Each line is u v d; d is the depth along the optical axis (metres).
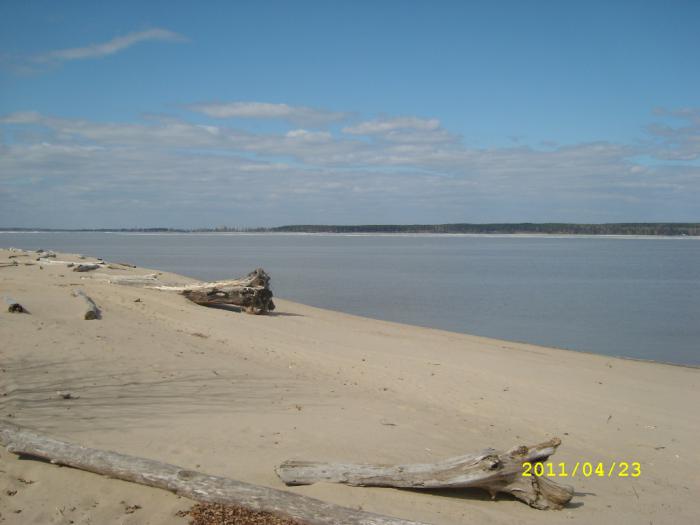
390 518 5.03
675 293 40.06
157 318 16.19
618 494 7.18
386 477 6.07
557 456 8.50
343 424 8.48
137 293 19.33
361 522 5.00
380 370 13.20
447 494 6.27
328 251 116.31
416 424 9.00
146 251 98.25
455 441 8.29
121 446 6.65
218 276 46.25
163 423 7.73
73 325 13.17
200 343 13.86
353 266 66.94
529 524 5.66
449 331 22.48
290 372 12.14
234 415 8.45
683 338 23.28
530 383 13.07
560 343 21.95
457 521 5.48
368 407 9.79
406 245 169.62
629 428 10.31
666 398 12.71
